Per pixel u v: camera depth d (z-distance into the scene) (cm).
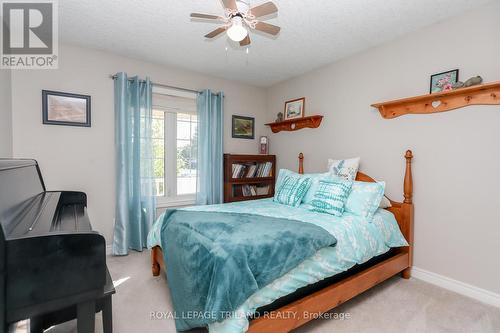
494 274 196
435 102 226
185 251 164
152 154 311
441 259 225
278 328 144
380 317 179
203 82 361
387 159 263
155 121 334
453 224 217
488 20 196
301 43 266
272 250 147
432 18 219
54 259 110
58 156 267
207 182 354
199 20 189
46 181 261
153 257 238
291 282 151
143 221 311
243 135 402
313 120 338
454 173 216
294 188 273
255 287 131
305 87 356
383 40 259
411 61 243
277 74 362
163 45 273
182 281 159
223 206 262
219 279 127
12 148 244
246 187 395
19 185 151
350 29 237
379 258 226
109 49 283
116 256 288
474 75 204
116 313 182
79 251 115
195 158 364
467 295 208
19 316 103
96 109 286
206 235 165
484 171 200
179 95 339
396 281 234
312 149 347
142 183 308
